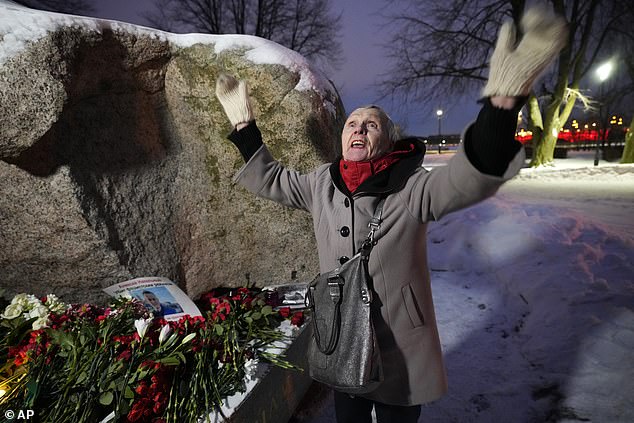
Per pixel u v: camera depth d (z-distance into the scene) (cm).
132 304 200
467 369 269
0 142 180
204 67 249
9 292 224
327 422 225
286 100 248
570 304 318
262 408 177
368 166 146
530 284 368
